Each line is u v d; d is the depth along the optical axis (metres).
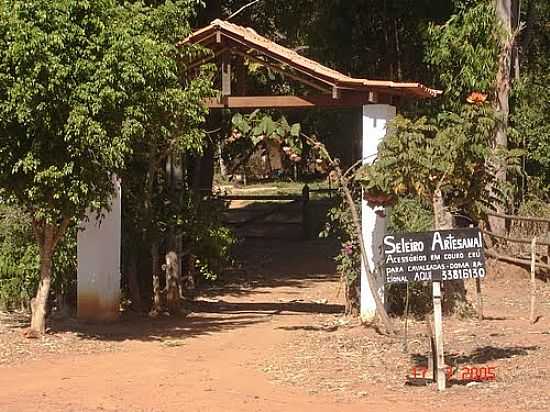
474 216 10.43
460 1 20.20
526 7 26.05
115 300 14.11
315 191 29.73
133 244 15.30
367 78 22.94
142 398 9.12
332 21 22.16
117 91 11.26
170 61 11.94
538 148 22.64
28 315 14.27
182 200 15.70
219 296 18.03
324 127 23.33
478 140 9.61
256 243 26.84
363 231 13.26
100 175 11.79
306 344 12.04
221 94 13.87
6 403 8.95
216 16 19.98
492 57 19.75
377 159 10.44
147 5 15.09
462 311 13.88
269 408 8.60
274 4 22.25
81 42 11.34
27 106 10.98
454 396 8.86
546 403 8.45
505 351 11.02
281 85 19.03
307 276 21.34
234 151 21.25
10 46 10.87
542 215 20.31
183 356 11.42
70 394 9.34
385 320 12.55
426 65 22.03
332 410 8.45
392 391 9.21
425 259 9.21
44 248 12.50
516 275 18.83
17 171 11.66
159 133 12.80
